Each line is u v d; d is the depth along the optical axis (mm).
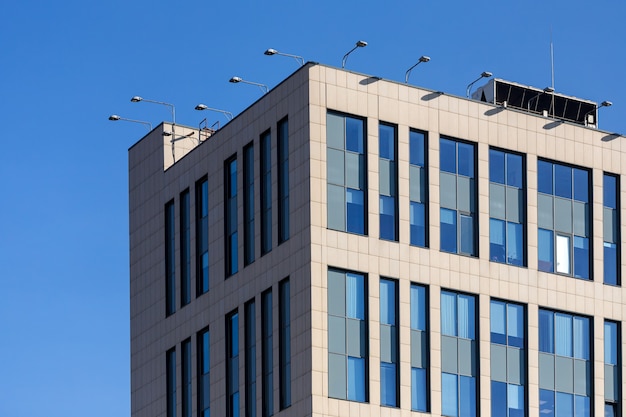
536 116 119625
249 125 117188
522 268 117125
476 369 114500
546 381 116625
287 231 113188
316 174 111750
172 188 124562
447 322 114062
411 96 115438
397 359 111938
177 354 121812
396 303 112562
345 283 111438
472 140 116938
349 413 109875
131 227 128750
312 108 112438
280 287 113000
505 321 116125
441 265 114312
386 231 113188
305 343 110188
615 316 119812
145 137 128750
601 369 118750
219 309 118000
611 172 121688
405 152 114500
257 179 115812
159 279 124750
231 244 118062
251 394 114438
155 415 123250
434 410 112312
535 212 118375
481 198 116500
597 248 120188
